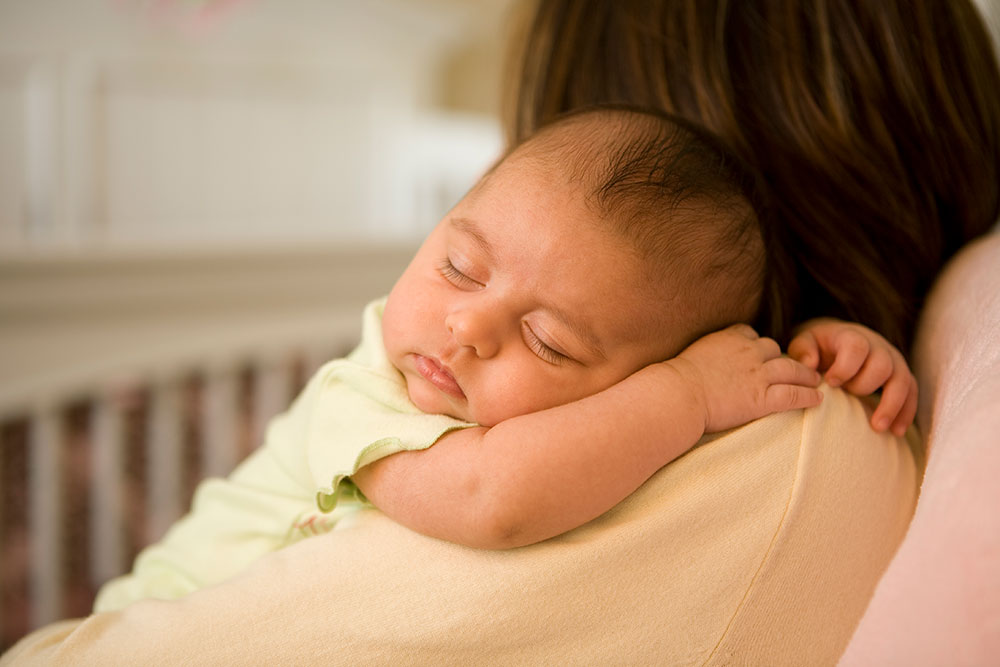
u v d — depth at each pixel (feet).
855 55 2.51
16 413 4.99
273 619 1.91
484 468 1.94
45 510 5.35
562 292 2.14
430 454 2.05
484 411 2.16
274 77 10.71
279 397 6.17
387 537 2.02
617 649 1.88
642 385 2.06
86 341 5.05
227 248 5.30
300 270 5.74
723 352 2.18
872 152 2.53
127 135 10.18
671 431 2.00
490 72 12.53
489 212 2.25
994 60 2.74
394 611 1.90
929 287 2.66
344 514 2.35
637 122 2.36
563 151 2.29
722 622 1.92
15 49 9.47
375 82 11.19
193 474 6.70
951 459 1.50
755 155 2.60
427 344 2.22
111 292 4.99
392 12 10.85
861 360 2.27
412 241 6.18
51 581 5.49
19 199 9.82
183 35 10.14
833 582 2.02
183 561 2.76
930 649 1.32
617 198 2.20
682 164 2.29
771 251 2.45
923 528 1.45
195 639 1.90
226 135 10.65
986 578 1.29
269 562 2.06
